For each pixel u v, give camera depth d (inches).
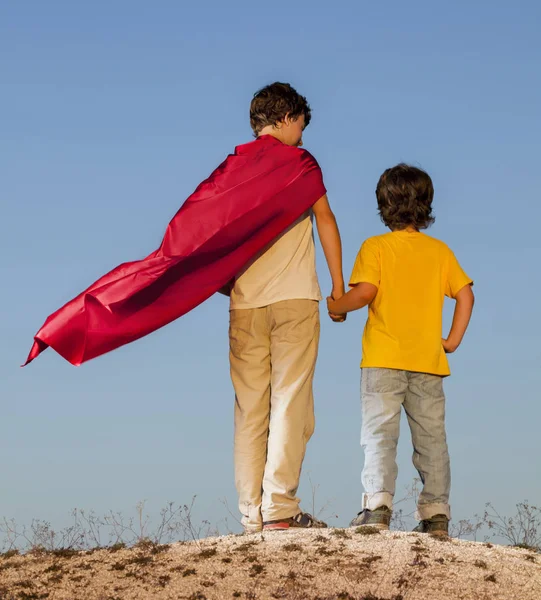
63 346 226.8
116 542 215.8
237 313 225.5
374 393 213.9
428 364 214.1
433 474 213.0
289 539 206.2
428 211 223.9
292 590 177.3
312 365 221.5
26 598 178.5
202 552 198.7
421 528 215.3
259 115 231.3
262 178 221.5
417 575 183.6
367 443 214.2
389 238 221.3
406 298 215.8
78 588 183.3
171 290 224.7
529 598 176.1
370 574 184.2
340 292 224.1
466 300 221.1
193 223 221.1
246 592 177.0
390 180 223.9
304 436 220.2
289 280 221.1
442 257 221.5
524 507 216.1
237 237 220.1
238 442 224.4
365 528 210.4
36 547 217.2
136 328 226.4
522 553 203.5
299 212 221.1
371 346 215.9
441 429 214.7
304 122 234.2
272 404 221.3
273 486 217.6
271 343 222.7
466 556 195.3
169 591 179.2
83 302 226.4
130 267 226.1
